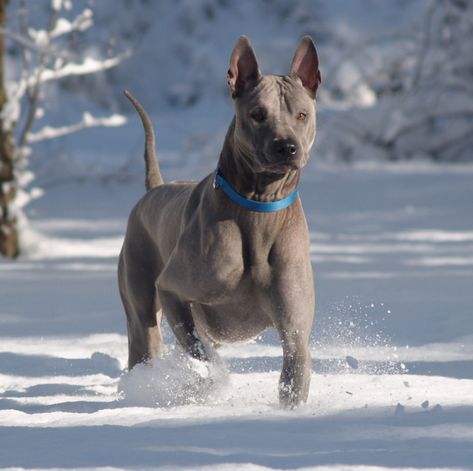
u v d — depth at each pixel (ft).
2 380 29.99
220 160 25.53
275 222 24.89
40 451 18.84
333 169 131.44
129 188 115.44
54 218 88.84
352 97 176.35
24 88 67.00
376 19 199.21
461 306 40.78
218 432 20.15
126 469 17.02
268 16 219.41
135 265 29.35
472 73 142.61
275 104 24.32
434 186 107.65
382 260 58.80
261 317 26.09
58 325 39.04
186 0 224.74
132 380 25.91
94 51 166.91
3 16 66.23
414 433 19.88
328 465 17.13
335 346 33.47
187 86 223.30
